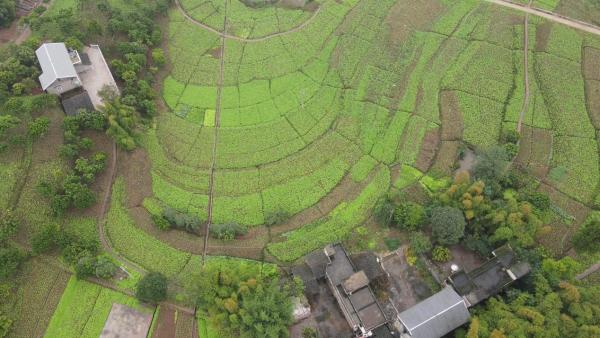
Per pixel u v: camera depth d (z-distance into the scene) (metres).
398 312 55.66
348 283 53.34
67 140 65.44
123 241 61.03
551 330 48.84
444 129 72.75
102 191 65.19
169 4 91.56
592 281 57.78
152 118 74.75
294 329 54.62
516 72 79.88
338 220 63.38
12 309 55.28
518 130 72.25
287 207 65.31
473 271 55.78
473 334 48.28
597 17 88.00
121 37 81.56
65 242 58.50
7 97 68.06
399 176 67.88
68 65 70.75
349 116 75.06
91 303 56.16
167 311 55.59
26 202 61.53
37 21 80.81
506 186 65.38
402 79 79.88
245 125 75.00
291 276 57.69
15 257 56.50
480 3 91.25
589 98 76.25
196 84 80.44
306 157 70.75
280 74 81.50
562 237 61.78
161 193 66.56
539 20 87.62
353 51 83.81
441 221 57.47
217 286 52.34
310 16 90.25
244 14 90.94
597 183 67.06
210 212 64.88
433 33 86.56
